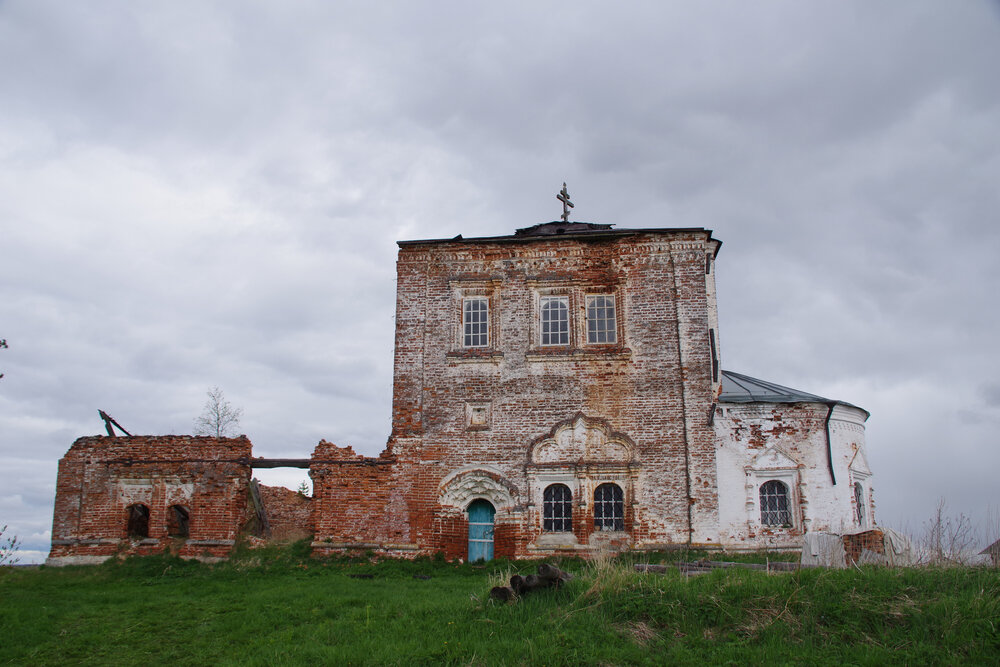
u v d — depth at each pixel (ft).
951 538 50.70
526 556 78.79
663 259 84.94
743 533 78.84
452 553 80.12
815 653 40.04
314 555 81.61
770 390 85.97
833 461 80.69
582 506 79.46
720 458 80.94
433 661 42.55
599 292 85.66
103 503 86.69
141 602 63.52
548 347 84.33
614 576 49.70
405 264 88.84
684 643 42.37
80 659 48.91
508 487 80.79
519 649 42.60
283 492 94.48
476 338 86.33
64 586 75.41
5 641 51.44
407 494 82.28
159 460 86.89
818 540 59.26
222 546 83.30
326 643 47.73
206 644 50.67
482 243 87.81
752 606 44.62
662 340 82.84
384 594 62.13
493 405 83.35
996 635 39.68
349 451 85.10
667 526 78.18
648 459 79.92
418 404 84.43
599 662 40.60
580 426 81.51
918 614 41.81
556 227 98.22
